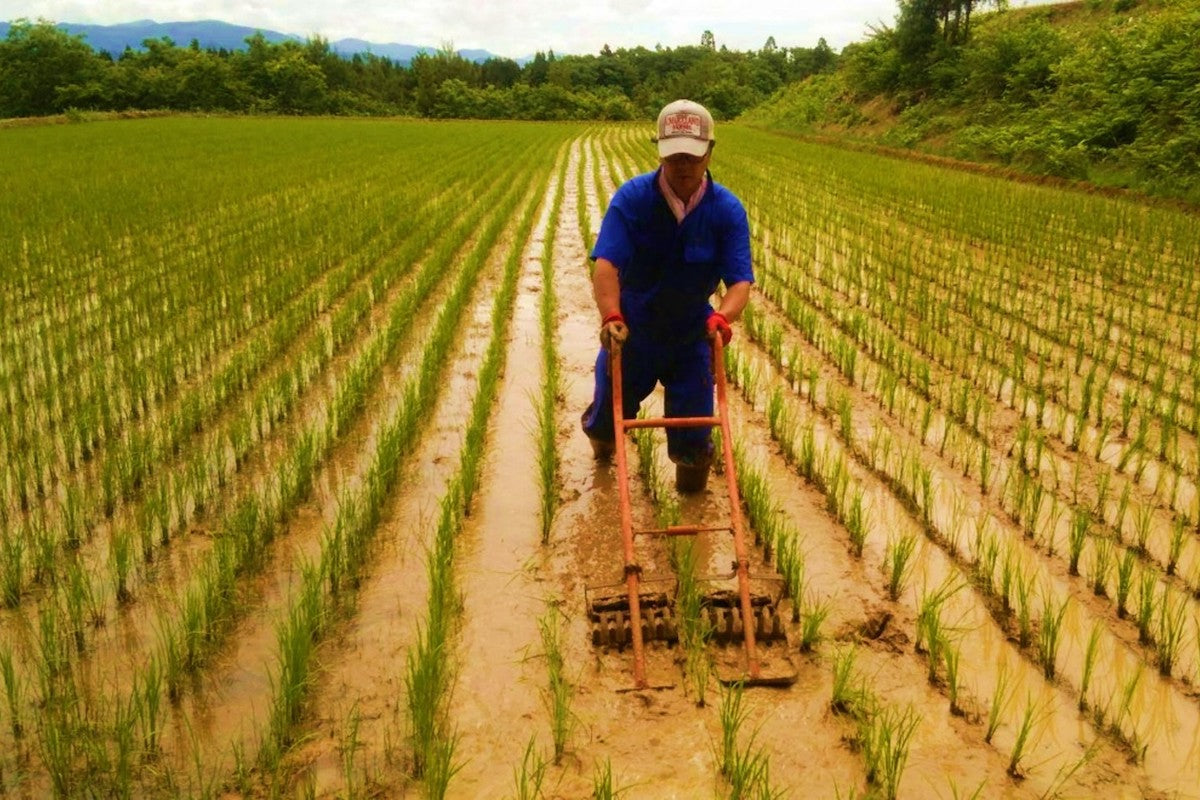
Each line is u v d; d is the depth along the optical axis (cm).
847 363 689
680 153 368
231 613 369
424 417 607
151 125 4612
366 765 290
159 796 274
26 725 305
